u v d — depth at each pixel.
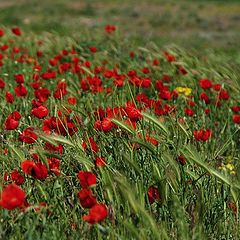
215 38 27.72
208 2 44.94
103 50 14.10
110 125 4.91
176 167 4.45
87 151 4.95
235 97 8.21
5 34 15.77
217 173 4.37
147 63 11.78
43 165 4.09
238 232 4.55
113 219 4.04
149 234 4.05
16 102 7.38
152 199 4.36
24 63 11.05
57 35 14.48
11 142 5.61
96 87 7.58
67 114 5.56
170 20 34.53
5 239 3.90
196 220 4.25
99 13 37.16
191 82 9.40
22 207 4.04
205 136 5.46
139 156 5.14
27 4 40.72
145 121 5.52
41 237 4.00
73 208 4.42
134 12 38.00
